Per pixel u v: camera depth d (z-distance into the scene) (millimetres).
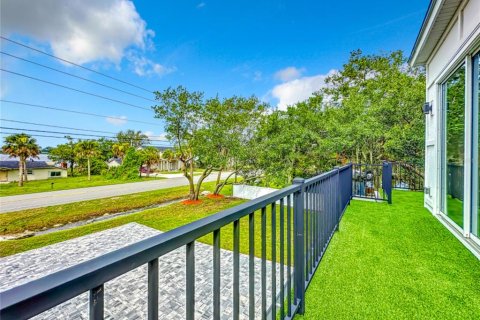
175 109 9133
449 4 2881
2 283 3539
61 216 9289
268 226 4938
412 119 7371
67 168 35406
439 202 3881
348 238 3088
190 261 783
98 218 8961
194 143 9609
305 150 8641
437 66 3893
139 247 607
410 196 5895
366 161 7848
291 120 8789
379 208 4602
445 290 1945
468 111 2768
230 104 10242
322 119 8547
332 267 2348
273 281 1388
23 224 8227
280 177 8805
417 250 2695
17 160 29766
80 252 4672
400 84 8562
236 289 1048
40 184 23500
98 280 511
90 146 28656
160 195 13820
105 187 19375
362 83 11883
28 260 4320
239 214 1032
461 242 2850
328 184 2865
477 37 2455
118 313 2512
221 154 10047
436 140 3920
